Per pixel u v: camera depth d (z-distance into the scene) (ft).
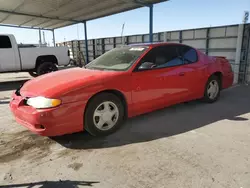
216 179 7.13
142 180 7.18
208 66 15.35
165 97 12.82
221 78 16.70
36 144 10.09
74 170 7.88
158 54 12.71
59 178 7.42
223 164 7.98
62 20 52.95
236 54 25.54
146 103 12.01
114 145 9.78
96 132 10.44
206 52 29.81
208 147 9.33
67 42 73.15
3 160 8.70
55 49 32.53
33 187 6.98
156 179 7.20
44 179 7.39
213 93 16.29
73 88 9.52
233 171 7.55
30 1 35.37
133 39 42.68
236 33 25.72
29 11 42.88
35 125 9.16
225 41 27.22
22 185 7.09
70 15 46.88
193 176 7.31
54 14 45.70
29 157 8.91
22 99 9.87
